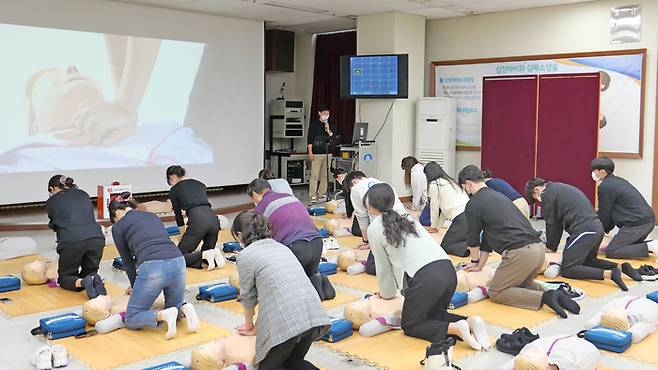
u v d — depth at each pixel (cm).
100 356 404
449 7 969
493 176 974
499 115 962
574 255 573
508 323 461
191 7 986
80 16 911
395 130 1038
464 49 1046
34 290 549
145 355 405
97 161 945
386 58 1010
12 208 935
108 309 459
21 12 862
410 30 1038
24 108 875
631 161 893
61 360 388
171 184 634
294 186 1261
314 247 480
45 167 898
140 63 971
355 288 555
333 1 931
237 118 1087
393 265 423
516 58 988
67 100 910
